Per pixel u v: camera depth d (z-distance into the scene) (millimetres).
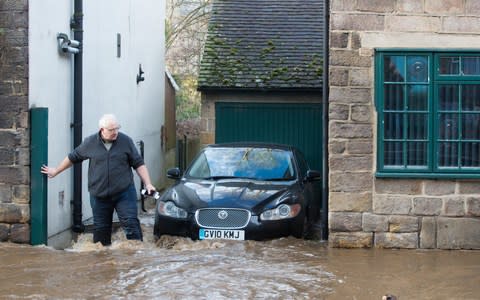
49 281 9133
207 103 18047
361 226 11227
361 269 9922
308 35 19438
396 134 11203
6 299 8406
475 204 11164
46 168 11336
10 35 11242
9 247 11133
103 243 11312
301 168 13391
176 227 11664
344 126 11211
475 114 11164
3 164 11375
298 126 17969
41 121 11375
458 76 11117
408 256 10758
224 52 18750
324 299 8484
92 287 8844
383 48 11117
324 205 12078
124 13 17156
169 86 23328
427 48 11109
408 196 11188
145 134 19297
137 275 9359
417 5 11109
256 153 13359
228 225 11469
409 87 11172
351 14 11141
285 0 20891
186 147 23344
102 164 11078
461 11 11094
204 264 9945
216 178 12828
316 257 10578
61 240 12820
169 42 30078
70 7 13359
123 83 17078
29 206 11406
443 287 9102
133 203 11344
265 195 11805
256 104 18016
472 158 11172
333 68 11188
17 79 11281
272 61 18438
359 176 11211
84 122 14141
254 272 9578
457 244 11188
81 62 13477
